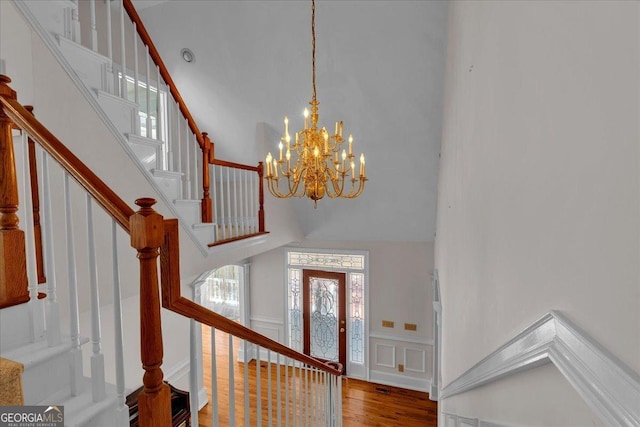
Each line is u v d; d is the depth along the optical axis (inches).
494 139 48.9
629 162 19.3
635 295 18.7
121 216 45.3
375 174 189.9
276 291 251.4
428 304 217.9
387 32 135.0
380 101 157.1
